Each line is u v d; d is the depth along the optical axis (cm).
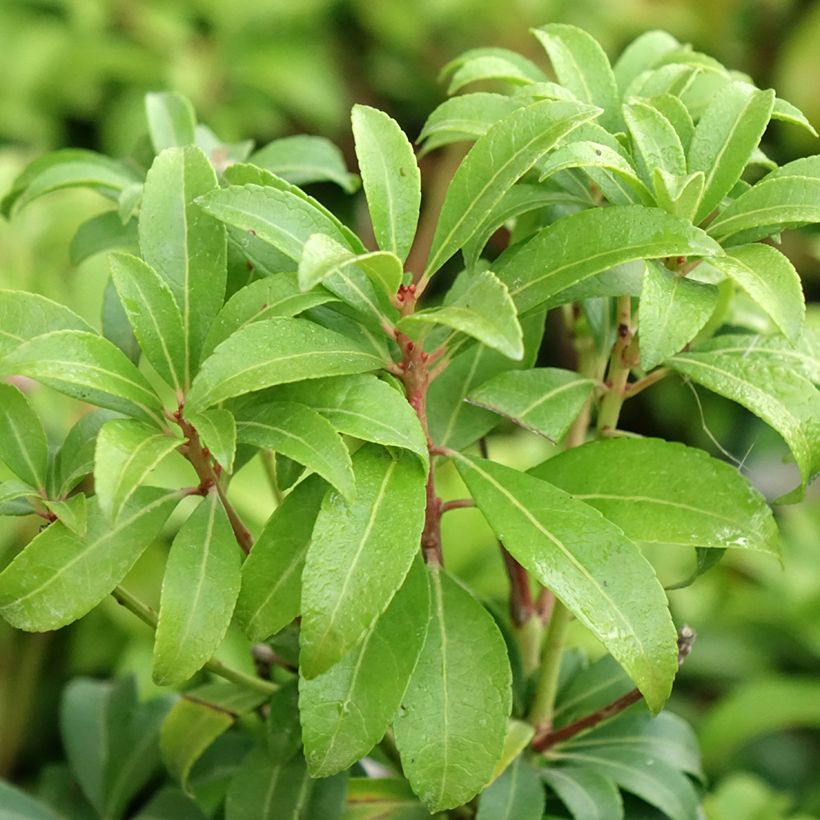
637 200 71
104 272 127
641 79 74
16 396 70
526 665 79
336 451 67
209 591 68
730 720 121
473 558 116
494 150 69
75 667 124
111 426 66
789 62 179
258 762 75
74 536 69
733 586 140
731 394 70
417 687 69
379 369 69
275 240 68
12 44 165
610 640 68
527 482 70
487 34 177
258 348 67
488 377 74
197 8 174
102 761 83
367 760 80
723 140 71
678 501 70
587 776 76
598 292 70
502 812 74
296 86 173
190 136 78
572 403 72
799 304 67
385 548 67
